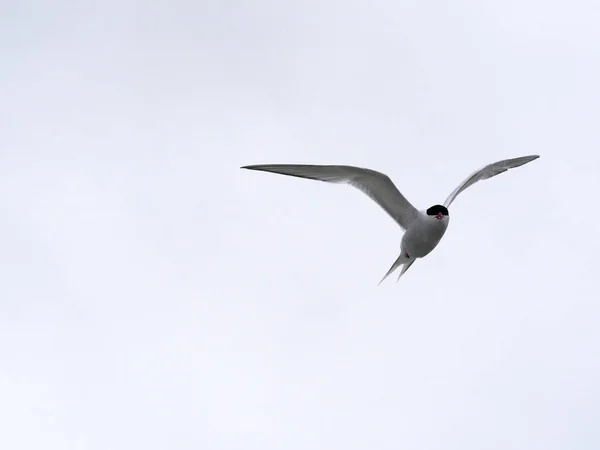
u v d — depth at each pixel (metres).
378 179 12.86
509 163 14.37
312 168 12.36
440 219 13.04
